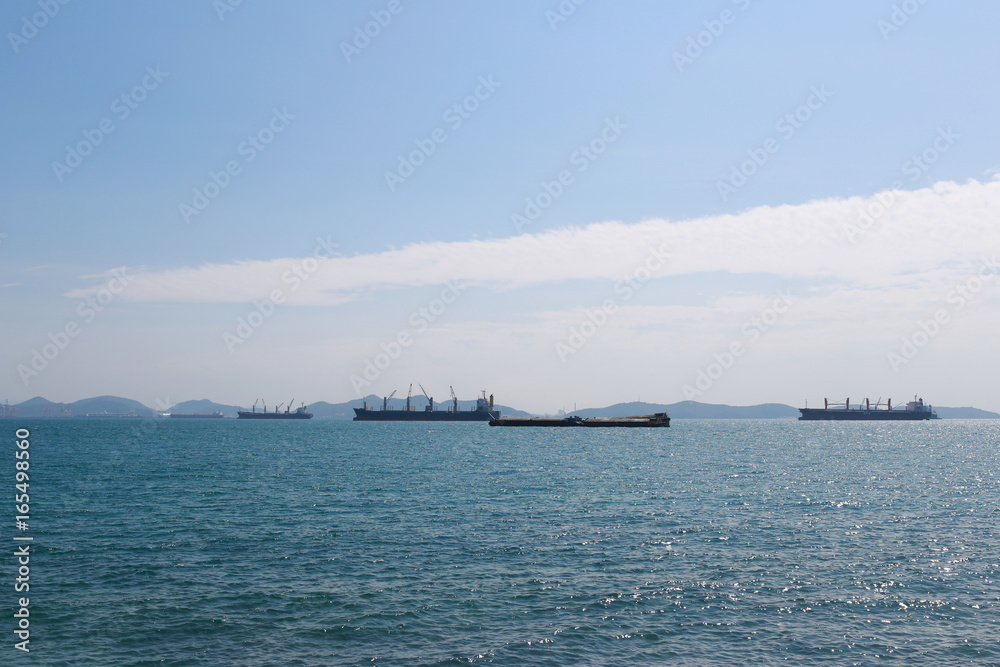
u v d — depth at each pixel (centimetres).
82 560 3612
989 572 3366
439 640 2483
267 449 13862
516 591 3058
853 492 6456
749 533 4347
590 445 15838
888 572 3369
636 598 2959
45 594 2995
